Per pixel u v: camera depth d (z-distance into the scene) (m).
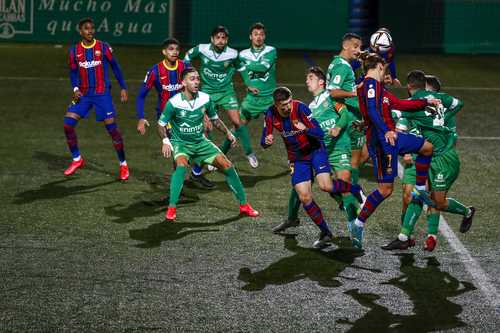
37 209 13.35
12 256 11.14
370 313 9.45
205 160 13.17
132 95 24.50
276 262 11.07
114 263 10.94
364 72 11.17
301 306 9.61
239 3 35.34
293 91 25.59
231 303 9.67
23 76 27.27
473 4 34.94
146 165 16.47
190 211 13.39
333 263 11.06
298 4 35.19
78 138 18.72
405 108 10.88
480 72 30.06
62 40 35.28
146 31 35.41
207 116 13.57
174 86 14.99
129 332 8.87
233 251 11.48
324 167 11.62
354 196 12.22
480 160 17.16
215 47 15.99
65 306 9.52
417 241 12.02
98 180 15.28
